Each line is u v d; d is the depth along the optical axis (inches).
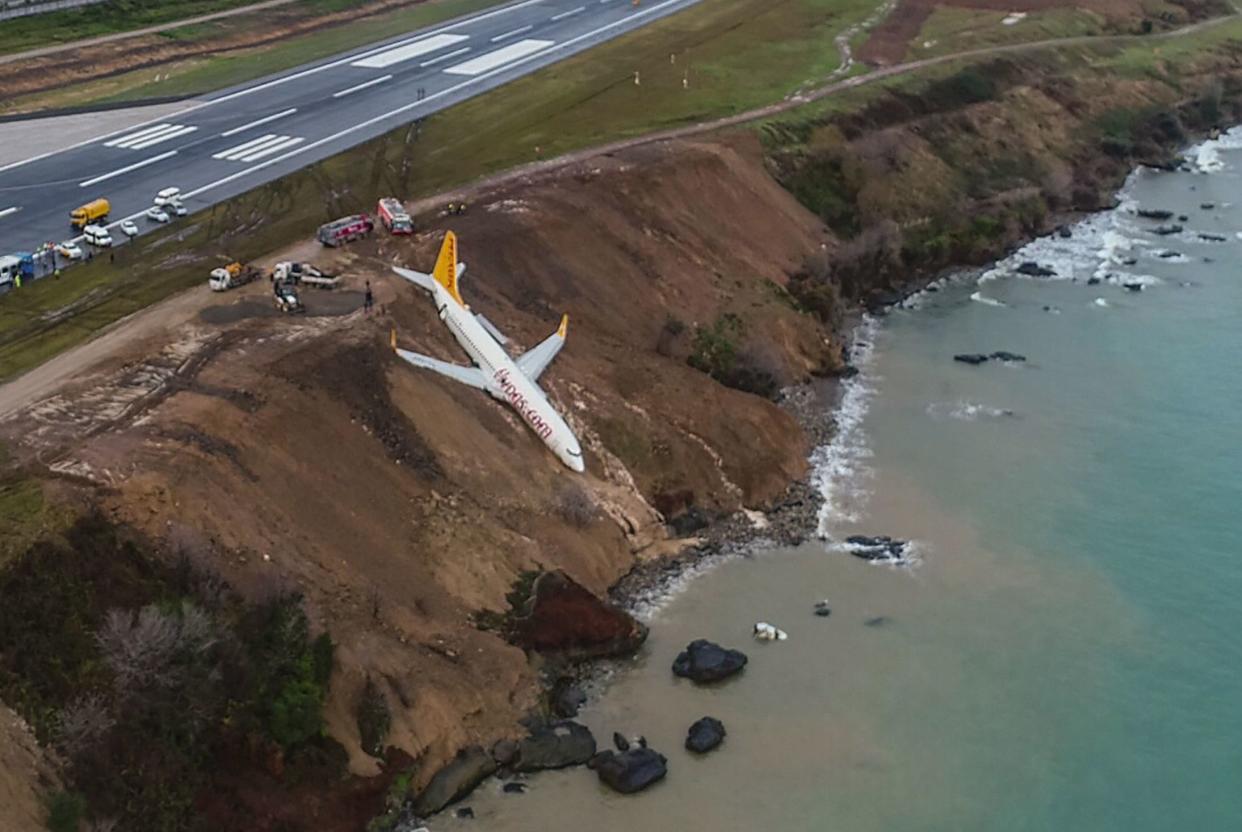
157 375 2955.2
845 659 2795.3
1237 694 2721.5
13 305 3526.1
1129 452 3636.8
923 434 3730.3
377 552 2736.2
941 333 4382.4
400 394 3088.1
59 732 2127.2
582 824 2357.3
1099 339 4333.2
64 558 2329.0
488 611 2753.4
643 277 4055.1
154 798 2159.2
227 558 2522.1
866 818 2383.1
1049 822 2391.7
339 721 2388.0
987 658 2810.0
